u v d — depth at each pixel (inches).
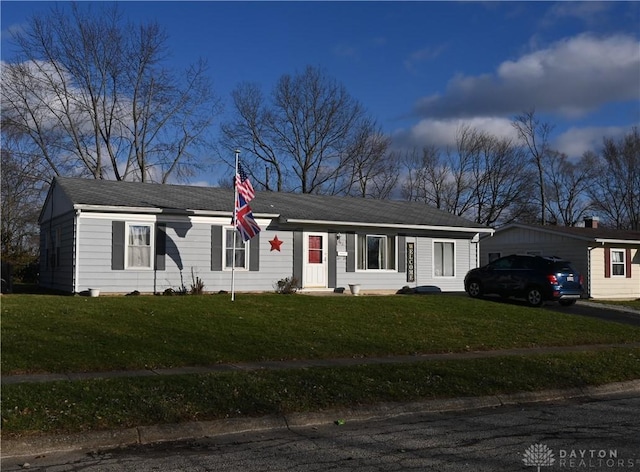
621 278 1139.9
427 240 999.0
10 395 310.8
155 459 252.5
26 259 1283.2
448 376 407.5
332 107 1779.0
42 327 478.9
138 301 642.2
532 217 1920.5
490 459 252.1
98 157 1487.5
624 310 852.0
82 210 767.7
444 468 239.9
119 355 418.6
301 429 306.3
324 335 529.3
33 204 1461.6
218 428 296.0
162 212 807.7
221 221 850.8
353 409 333.1
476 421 324.8
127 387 338.6
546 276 839.7
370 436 291.4
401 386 377.4
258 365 423.2
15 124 1364.4
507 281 871.1
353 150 1801.2
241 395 336.8
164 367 405.7
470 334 577.0
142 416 295.6
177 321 538.3
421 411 348.2
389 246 967.0
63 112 1435.8
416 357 477.4
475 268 945.5
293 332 531.5
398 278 968.9
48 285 943.7
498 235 1254.3
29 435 265.0
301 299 729.6
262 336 507.2
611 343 590.9
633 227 1915.6
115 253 786.8
